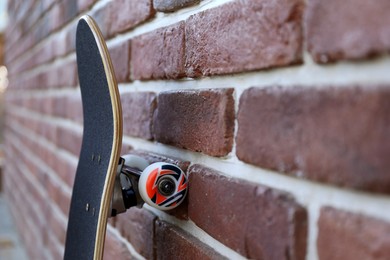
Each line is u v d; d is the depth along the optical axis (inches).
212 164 25.8
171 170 27.2
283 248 20.2
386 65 16.5
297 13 19.7
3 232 109.1
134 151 35.3
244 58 22.6
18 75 114.2
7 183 138.9
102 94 27.6
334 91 18.0
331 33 18.1
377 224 16.8
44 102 73.0
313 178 18.8
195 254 26.4
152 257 31.5
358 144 17.1
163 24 31.0
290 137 19.9
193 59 26.9
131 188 29.1
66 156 55.7
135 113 35.1
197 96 26.5
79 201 31.8
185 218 28.0
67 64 55.8
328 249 18.4
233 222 23.2
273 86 20.9
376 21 16.5
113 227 39.3
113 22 38.7
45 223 68.4
